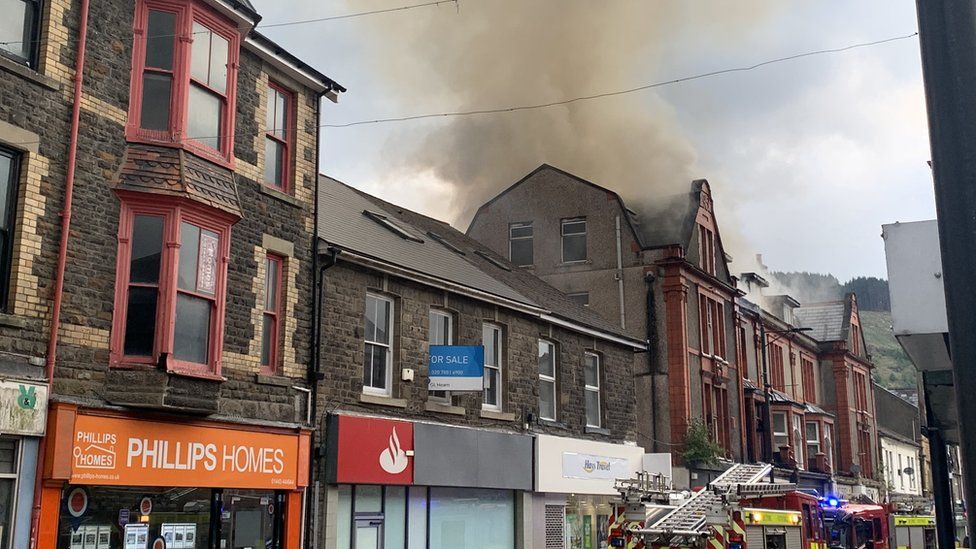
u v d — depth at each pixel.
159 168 13.12
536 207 35.56
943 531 10.14
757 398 38.19
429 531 18.66
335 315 17.03
